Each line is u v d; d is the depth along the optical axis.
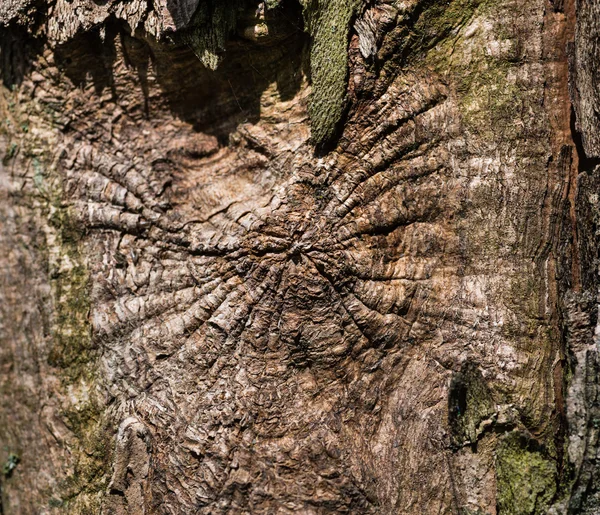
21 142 0.90
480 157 0.83
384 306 0.83
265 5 0.83
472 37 0.83
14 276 0.90
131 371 0.85
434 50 0.84
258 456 0.82
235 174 0.87
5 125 0.91
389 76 0.83
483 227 0.83
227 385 0.83
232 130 0.88
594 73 0.82
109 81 0.88
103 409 0.86
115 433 0.85
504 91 0.83
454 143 0.83
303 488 0.82
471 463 0.82
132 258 0.87
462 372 0.82
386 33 0.83
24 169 0.90
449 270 0.83
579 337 0.82
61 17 0.86
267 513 0.82
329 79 0.83
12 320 0.90
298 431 0.83
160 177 0.88
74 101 0.89
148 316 0.86
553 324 0.82
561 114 0.83
